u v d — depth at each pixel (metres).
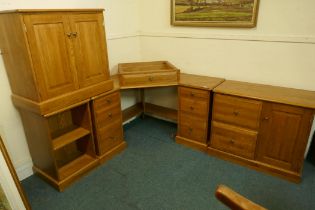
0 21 1.67
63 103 1.89
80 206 1.88
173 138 2.80
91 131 2.22
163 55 2.99
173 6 2.67
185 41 2.75
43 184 2.12
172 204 1.88
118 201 1.92
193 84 2.37
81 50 1.95
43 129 1.88
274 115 1.99
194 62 2.77
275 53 2.24
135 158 2.45
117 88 2.34
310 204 1.84
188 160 2.40
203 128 2.45
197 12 2.54
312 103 1.85
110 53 2.78
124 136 2.87
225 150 2.37
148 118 3.33
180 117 2.57
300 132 1.92
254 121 2.10
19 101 1.89
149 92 3.27
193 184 2.08
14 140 2.08
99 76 2.16
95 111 2.17
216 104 2.26
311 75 2.14
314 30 2.03
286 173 2.08
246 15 2.27
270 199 1.90
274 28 2.20
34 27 1.61
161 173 2.23
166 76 2.42
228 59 2.52
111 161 2.41
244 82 2.44
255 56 2.36
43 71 1.72
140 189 2.04
